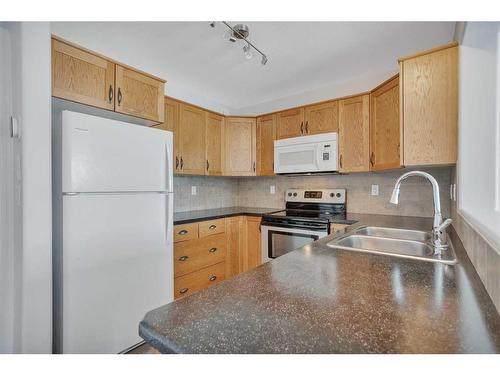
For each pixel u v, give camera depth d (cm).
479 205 134
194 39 203
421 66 165
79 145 148
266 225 275
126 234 170
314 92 309
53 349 148
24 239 130
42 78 136
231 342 48
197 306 62
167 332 52
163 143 193
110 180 161
